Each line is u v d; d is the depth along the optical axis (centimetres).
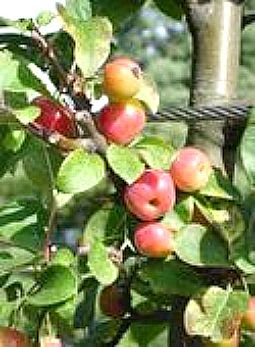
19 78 92
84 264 96
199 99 102
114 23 108
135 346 99
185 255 91
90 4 107
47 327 93
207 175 94
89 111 92
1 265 91
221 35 102
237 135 99
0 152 98
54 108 92
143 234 93
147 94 96
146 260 95
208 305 91
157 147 94
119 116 93
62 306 92
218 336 90
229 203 95
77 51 92
